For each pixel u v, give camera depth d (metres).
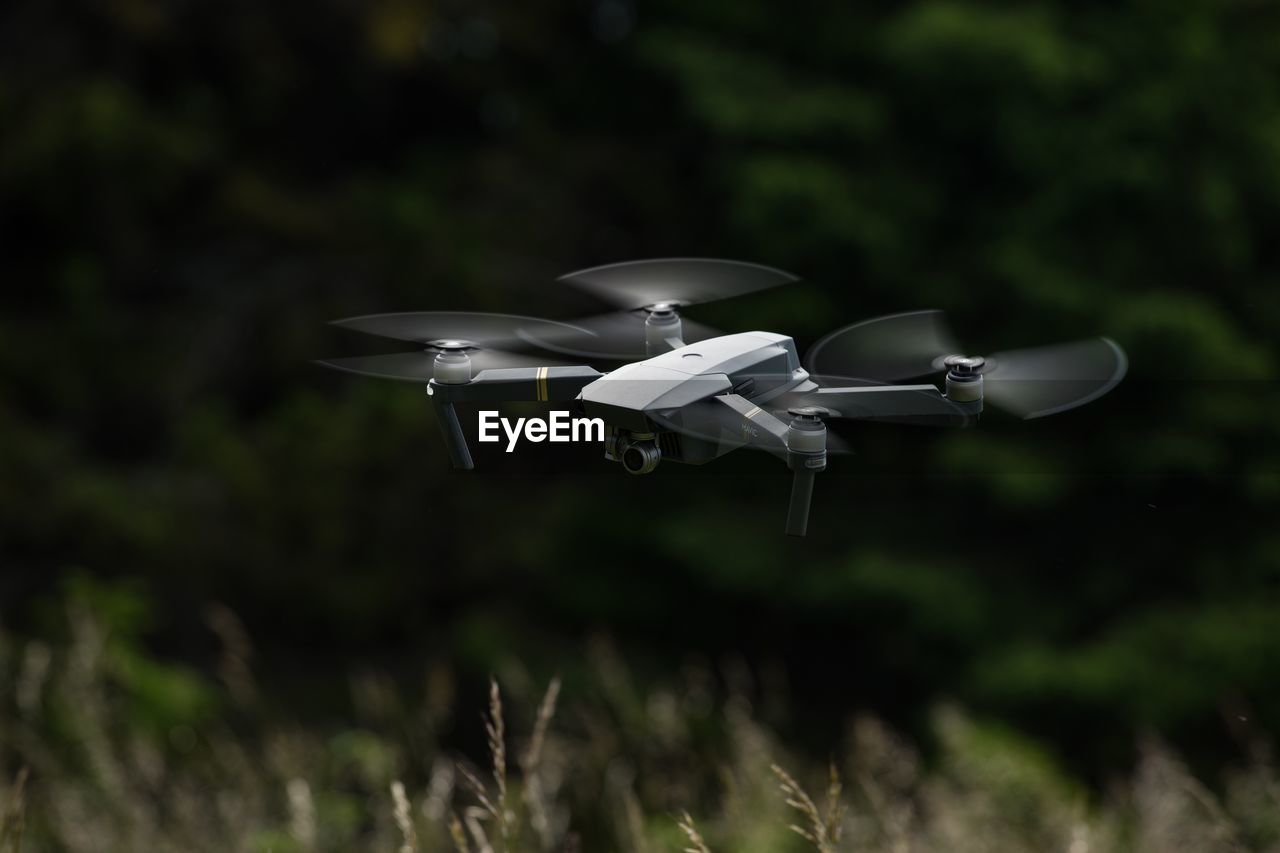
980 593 38.78
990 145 40.25
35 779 16.39
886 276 39.97
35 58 44.56
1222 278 40.16
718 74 42.03
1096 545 39.50
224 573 40.00
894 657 40.34
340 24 47.62
